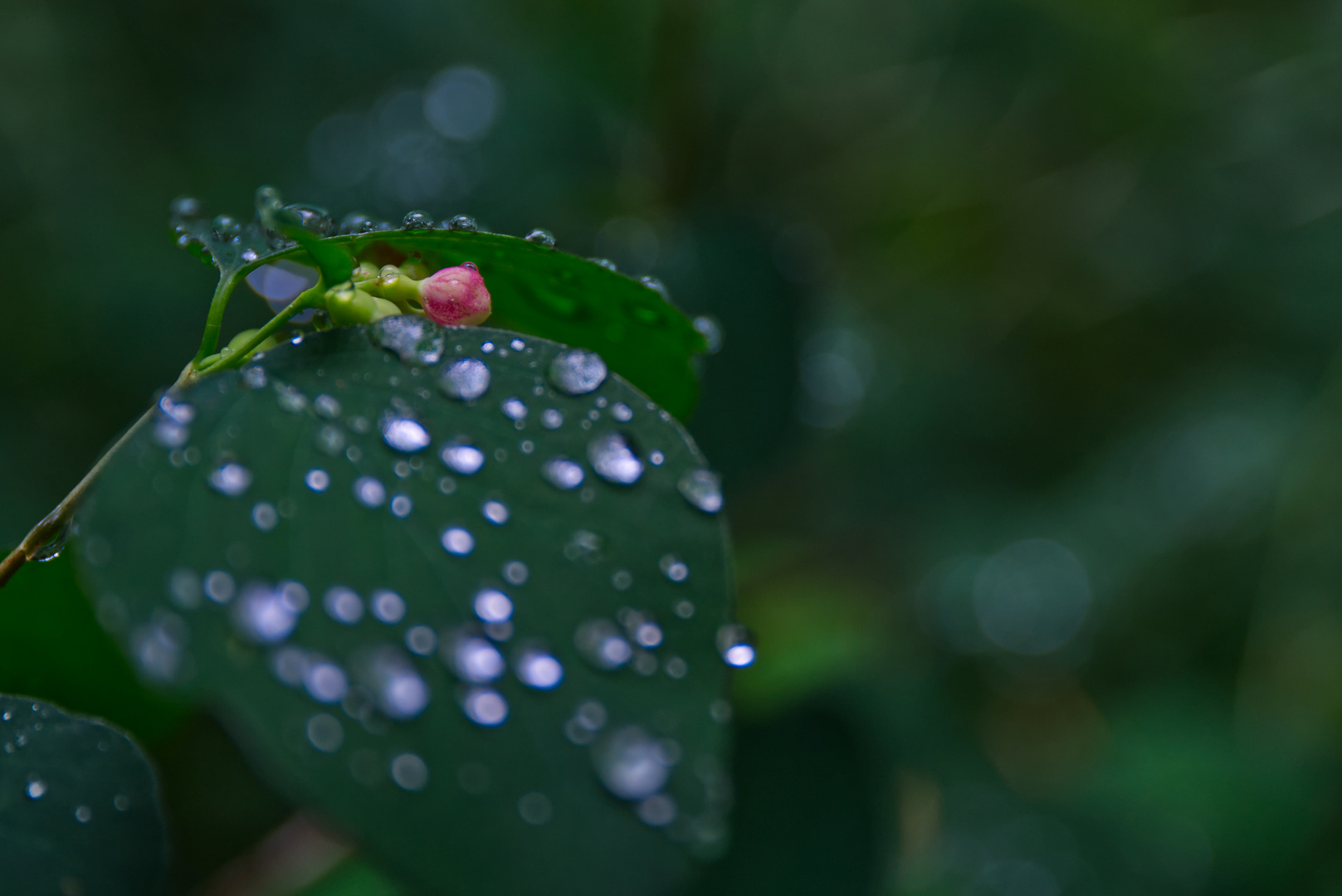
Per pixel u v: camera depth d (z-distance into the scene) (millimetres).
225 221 188
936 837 487
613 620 168
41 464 519
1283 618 583
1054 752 602
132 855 172
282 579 166
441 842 162
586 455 172
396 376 175
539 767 164
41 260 530
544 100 505
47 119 538
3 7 521
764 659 374
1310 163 621
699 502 171
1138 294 649
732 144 562
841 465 615
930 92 630
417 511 170
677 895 164
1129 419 674
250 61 545
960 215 642
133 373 531
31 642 185
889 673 512
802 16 595
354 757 163
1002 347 660
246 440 171
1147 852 488
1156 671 626
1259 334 656
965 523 648
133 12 528
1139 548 620
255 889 272
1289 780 508
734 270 303
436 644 166
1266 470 602
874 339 618
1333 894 474
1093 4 583
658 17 423
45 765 172
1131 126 626
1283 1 626
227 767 304
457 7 526
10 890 169
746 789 245
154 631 164
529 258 182
